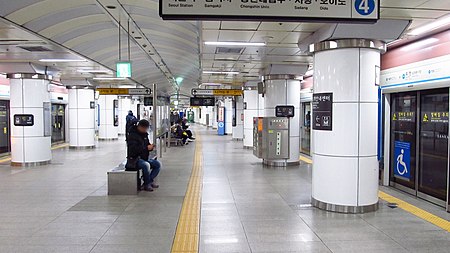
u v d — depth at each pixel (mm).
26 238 5023
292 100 12125
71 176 10094
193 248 4641
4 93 15055
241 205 6820
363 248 4656
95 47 10078
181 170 11070
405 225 5621
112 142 23078
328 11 3961
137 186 7801
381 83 8867
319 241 4906
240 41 8234
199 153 15945
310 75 14367
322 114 6473
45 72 12594
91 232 5266
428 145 7387
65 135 22406
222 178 9703
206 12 3846
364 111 6266
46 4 6371
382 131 8945
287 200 7230
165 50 12102
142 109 38281
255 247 4684
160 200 7199
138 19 7922
